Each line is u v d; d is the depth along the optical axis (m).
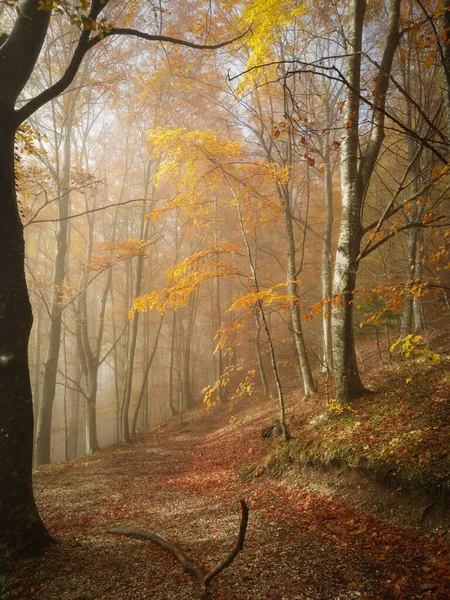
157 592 3.95
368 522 5.24
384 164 15.87
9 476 4.56
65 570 4.39
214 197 15.93
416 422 6.39
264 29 8.39
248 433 12.70
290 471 7.68
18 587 4.07
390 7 7.83
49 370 16.09
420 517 4.98
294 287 12.30
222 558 4.65
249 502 6.95
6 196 5.01
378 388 8.62
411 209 10.95
